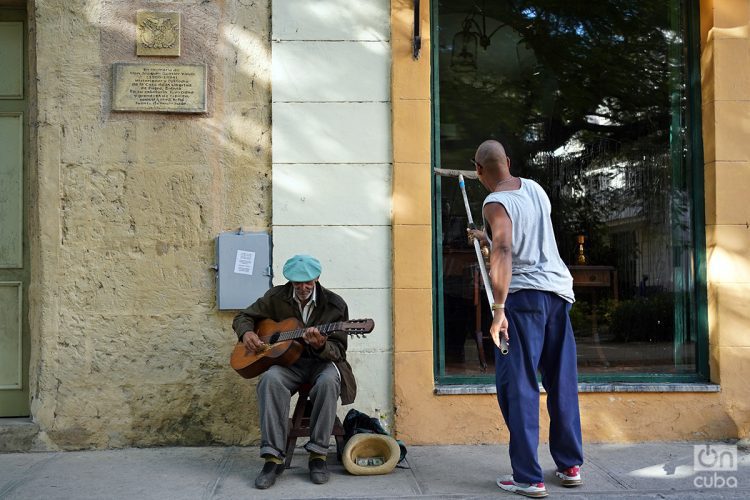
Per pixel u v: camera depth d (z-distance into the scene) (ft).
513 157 19.20
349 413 16.51
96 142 17.42
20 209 18.15
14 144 18.21
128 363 17.30
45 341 17.17
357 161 17.69
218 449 17.19
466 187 18.57
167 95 17.52
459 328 18.24
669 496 13.88
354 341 17.54
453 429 17.48
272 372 14.73
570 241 19.34
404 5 17.83
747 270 17.80
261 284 17.38
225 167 17.62
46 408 17.13
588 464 15.94
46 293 17.21
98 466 15.88
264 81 17.76
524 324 13.88
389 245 17.67
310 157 17.62
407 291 17.52
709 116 18.22
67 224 17.33
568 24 19.54
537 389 13.91
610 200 19.38
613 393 17.78
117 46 17.54
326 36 17.78
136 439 17.26
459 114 18.95
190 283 17.46
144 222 17.46
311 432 14.88
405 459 16.12
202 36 17.70
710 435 17.72
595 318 19.16
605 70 19.53
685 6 18.89
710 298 18.12
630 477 15.02
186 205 17.51
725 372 17.78
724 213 17.90
